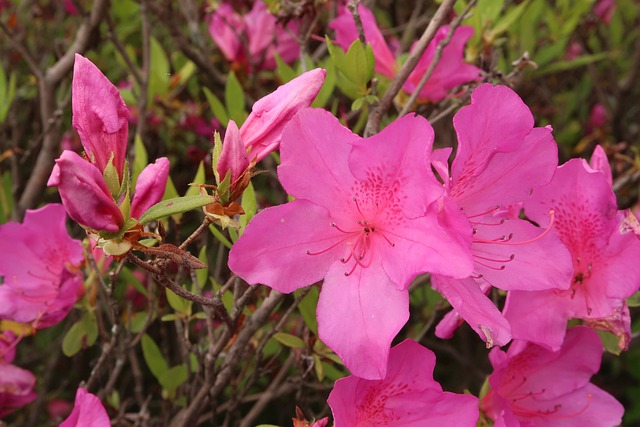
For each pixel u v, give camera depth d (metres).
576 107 0.67
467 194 0.24
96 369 0.32
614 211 0.25
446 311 0.41
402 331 0.46
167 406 0.35
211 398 0.31
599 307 0.26
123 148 0.22
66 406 0.51
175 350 0.47
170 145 0.52
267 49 0.47
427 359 0.23
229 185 0.22
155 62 0.47
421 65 0.33
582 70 0.64
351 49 0.30
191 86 0.54
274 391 0.36
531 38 0.46
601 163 0.27
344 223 0.23
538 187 0.26
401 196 0.22
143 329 0.34
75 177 0.19
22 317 0.33
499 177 0.24
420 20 0.51
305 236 0.22
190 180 0.50
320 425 0.23
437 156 0.23
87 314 0.34
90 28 0.44
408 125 0.21
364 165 0.22
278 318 0.36
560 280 0.24
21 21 0.58
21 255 0.33
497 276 0.24
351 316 0.22
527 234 0.24
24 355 0.53
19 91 0.57
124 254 0.21
